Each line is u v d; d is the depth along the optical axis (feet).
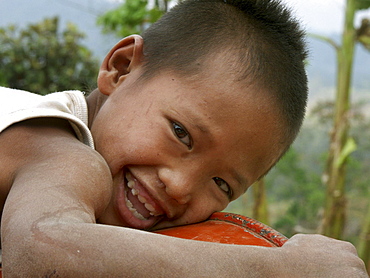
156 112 4.94
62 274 3.07
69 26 27.17
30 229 3.22
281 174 35.81
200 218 5.29
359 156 34.81
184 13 5.65
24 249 3.14
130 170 4.97
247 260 3.43
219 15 5.45
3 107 4.77
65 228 3.20
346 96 16.60
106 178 3.97
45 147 4.06
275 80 5.03
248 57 5.03
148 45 5.52
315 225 31.91
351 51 16.60
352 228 26.71
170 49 5.28
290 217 32.48
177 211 5.14
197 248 3.35
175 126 4.88
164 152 4.85
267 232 4.44
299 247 3.77
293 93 5.24
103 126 5.16
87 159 3.95
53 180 3.64
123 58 5.59
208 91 4.83
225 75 4.89
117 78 5.55
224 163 4.99
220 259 3.34
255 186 16.07
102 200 3.86
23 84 26.17
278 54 5.21
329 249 3.80
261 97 4.91
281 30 5.50
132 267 3.12
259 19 5.47
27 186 3.61
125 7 17.78
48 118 4.58
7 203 3.54
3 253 3.34
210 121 4.80
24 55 25.90
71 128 4.74
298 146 39.93
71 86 26.32
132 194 5.06
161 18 6.07
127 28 18.15
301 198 35.27
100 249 3.14
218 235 4.45
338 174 16.38
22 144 4.17
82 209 3.51
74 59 26.58
